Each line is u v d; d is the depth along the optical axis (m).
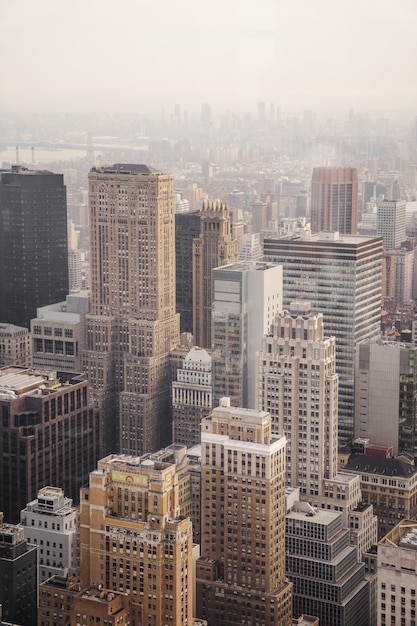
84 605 113.81
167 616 114.50
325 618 143.38
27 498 165.00
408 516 160.00
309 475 158.00
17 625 119.31
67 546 134.88
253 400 172.75
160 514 113.50
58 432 173.00
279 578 139.00
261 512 134.62
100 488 115.44
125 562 115.38
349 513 152.88
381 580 115.06
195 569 139.12
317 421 157.00
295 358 158.25
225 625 138.25
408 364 172.38
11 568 122.44
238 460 134.75
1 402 167.00
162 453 145.38
